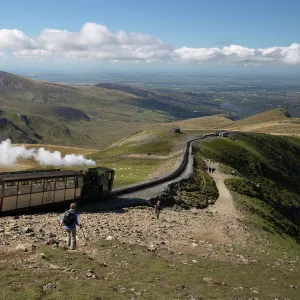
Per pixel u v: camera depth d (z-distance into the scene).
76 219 21.92
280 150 188.75
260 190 91.62
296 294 19.59
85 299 13.23
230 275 21.55
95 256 20.59
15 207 34.38
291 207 115.06
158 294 15.16
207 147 141.38
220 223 45.62
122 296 14.14
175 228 37.06
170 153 143.88
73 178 40.22
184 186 67.12
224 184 80.88
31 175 36.41
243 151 153.25
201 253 27.53
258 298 17.41
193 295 15.94
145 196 53.09
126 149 168.50
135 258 21.39
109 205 44.62
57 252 19.75
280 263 29.44
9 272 15.20
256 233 45.09
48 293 13.41
